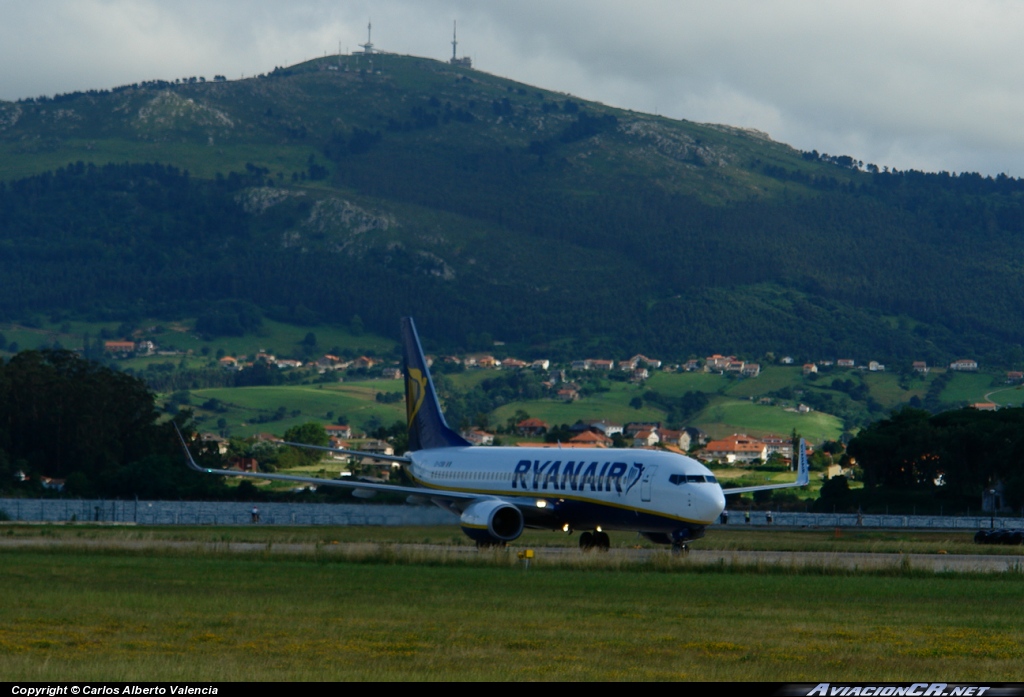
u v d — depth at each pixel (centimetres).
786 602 12425
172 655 8362
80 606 11212
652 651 8794
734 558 17550
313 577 14850
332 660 8231
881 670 8162
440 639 9225
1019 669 8269
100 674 7550
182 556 18975
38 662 7931
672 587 13962
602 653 8688
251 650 8631
